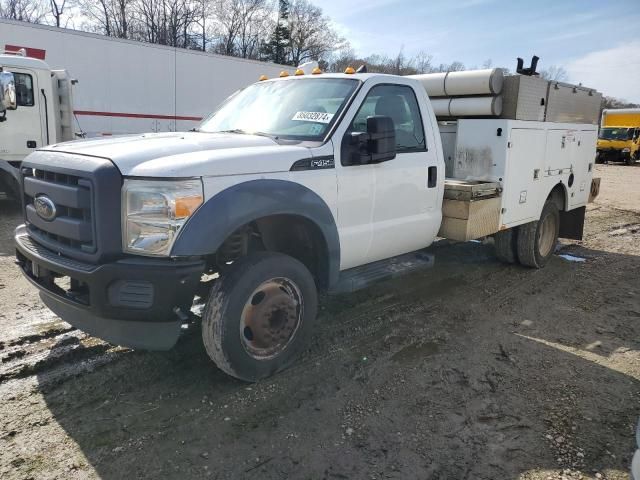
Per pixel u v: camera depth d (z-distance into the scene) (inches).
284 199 137.8
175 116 583.5
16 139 394.0
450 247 318.3
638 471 85.7
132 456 112.9
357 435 123.6
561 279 257.9
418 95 192.9
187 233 120.0
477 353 170.1
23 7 1739.7
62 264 125.6
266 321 140.4
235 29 2253.9
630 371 161.2
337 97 168.6
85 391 137.3
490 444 122.2
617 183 789.9
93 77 511.5
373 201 169.8
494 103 225.3
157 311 120.9
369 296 220.1
